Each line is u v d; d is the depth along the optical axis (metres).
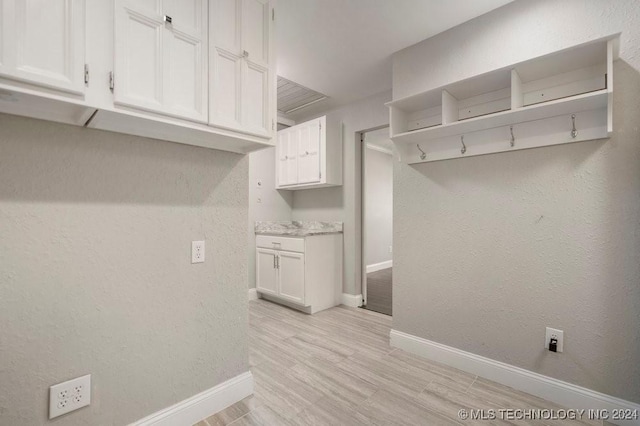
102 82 0.97
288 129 3.83
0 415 1.02
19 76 0.81
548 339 1.70
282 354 2.28
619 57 1.51
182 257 1.47
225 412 1.58
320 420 1.53
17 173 1.05
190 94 1.18
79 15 0.92
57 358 1.13
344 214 3.68
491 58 1.93
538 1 1.75
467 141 2.02
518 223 1.82
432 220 2.21
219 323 1.61
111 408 1.25
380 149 5.91
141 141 1.34
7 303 1.03
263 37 1.44
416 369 2.05
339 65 2.70
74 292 1.16
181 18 1.16
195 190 1.51
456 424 1.50
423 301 2.25
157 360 1.38
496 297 1.91
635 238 1.47
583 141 1.61
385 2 1.88
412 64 2.36
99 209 1.22
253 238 3.85
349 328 2.83
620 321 1.50
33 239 1.08
